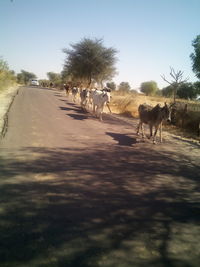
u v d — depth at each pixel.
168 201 5.64
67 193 5.47
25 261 3.30
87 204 5.08
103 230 4.23
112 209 5.00
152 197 5.76
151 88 80.56
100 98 16.77
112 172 7.11
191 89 35.34
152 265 3.50
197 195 6.11
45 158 7.64
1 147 8.29
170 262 3.60
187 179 7.18
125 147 10.17
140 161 8.46
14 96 25.95
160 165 8.25
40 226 4.14
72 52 42.72
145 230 4.37
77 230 4.14
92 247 3.74
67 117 16.20
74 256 3.50
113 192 5.80
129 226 4.45
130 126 15.71
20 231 3.95
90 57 41.97
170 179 7.05
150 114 11.27
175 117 17.95
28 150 8.28
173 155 9.70
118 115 20.98
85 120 15.87
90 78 43.66
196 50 17.17
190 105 18.52
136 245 3.91
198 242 4.17
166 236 4.25
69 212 4.69
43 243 3.71
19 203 4.84
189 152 10.42
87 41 42.22
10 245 3.59
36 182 5.87
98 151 9.12
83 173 6.76
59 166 7.08
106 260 3.49
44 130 11.55
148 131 14.56
